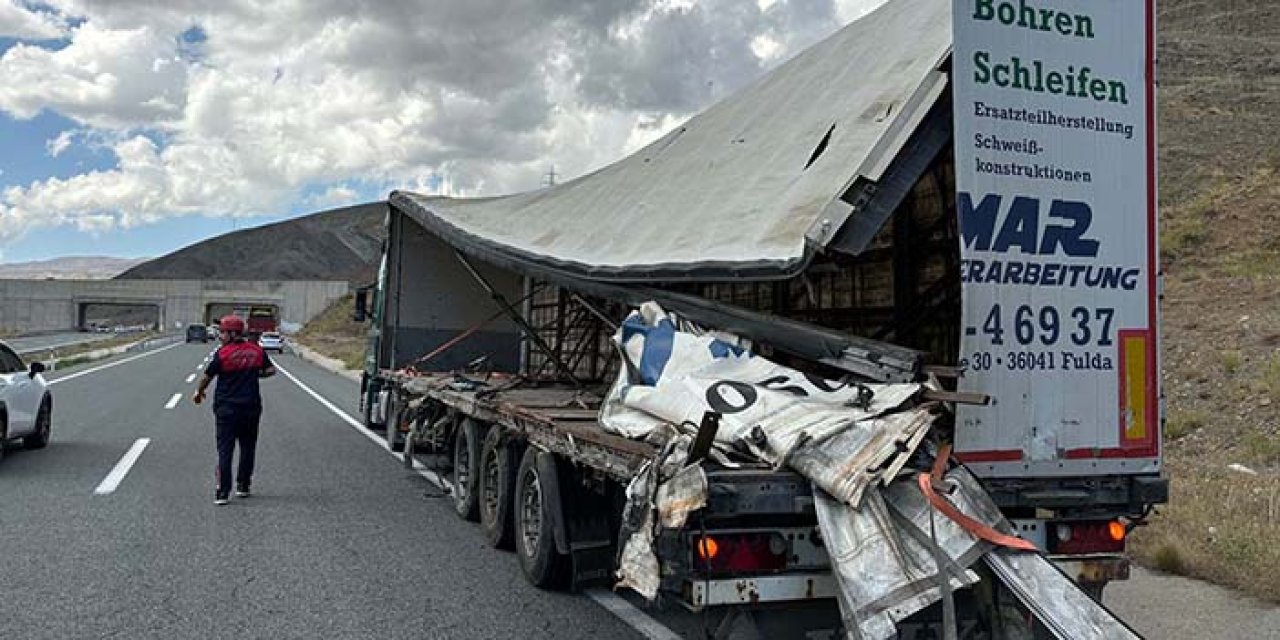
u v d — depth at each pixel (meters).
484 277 14.10
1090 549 5.45
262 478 11.70
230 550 8.08
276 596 6.79
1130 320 5.49
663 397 5.66
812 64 8.66
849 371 5.42
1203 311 17.69
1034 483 5.25
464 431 9.77
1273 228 21.67
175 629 5.99
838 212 5.17
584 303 8.49
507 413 8.14
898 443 4.58
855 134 6.50
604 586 7.21
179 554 7.88
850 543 4.37
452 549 8.34
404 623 6.27
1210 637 6.11
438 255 14.14
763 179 7.20
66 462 12.43
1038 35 5.32
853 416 4.81
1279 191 23.73
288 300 109.81
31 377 13.25
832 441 4.64
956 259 6.35
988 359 5.16
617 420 6.02
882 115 6.44
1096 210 5.42
